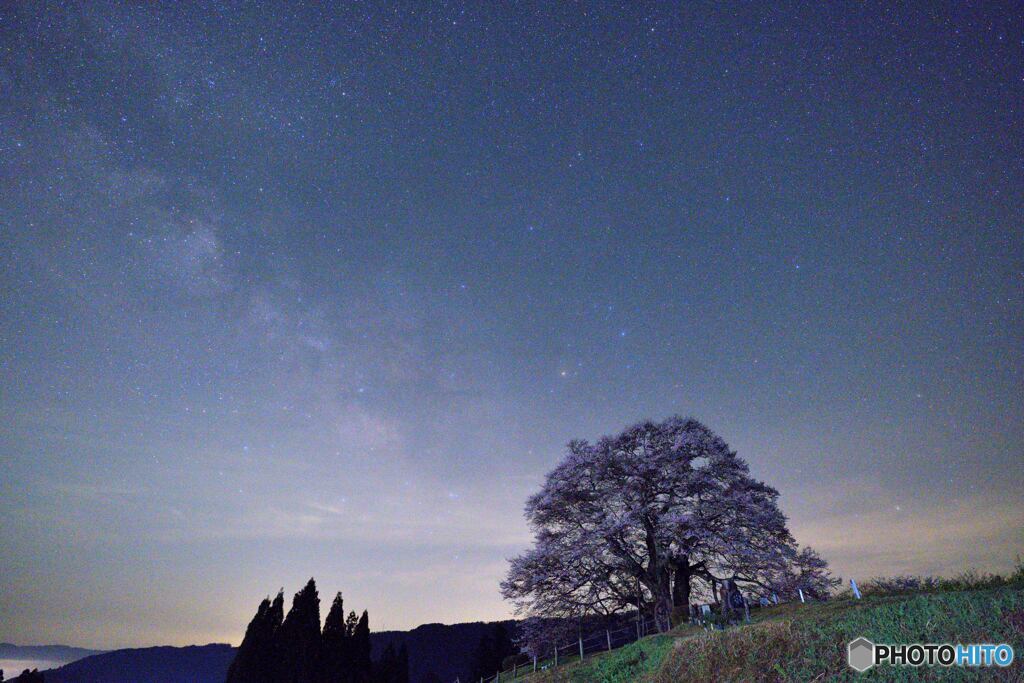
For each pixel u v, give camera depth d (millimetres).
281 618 52875
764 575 28000
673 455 31781
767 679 11539
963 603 10867
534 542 33000
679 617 25891
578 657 28484
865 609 12789
